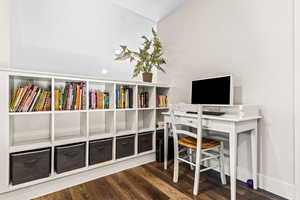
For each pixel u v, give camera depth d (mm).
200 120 1623
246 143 1855
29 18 1864
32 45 1884
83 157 1846
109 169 2055
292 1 1521
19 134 1784
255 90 1784
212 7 2203
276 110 1637
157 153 2465
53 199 1529
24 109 1557
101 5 2441
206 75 2279
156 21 3111
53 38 2025
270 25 1664
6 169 1408
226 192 1660
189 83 2521
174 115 2020
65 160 1720
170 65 2859
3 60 1532
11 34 1754
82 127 2035
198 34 2389
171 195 1604
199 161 1625
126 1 2564
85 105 1923
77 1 2217
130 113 2459
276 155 1641
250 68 1821
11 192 1448
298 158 1484
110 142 2072
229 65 2016
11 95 1674
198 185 1675
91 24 2344
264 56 1711
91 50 2340
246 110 1598
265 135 1715
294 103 1519
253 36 1793
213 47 2191
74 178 1788
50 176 1628
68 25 2141
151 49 3066
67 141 1750
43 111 1610
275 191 1630
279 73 1611
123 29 2695
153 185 1789
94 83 2148
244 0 1865
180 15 2672
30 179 1520
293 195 1515
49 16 1998
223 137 2090
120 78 2646
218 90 1874
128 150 2227
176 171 1854
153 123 2521
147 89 2633
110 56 2537
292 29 1524
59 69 2066
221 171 1816
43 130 1931
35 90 1623
